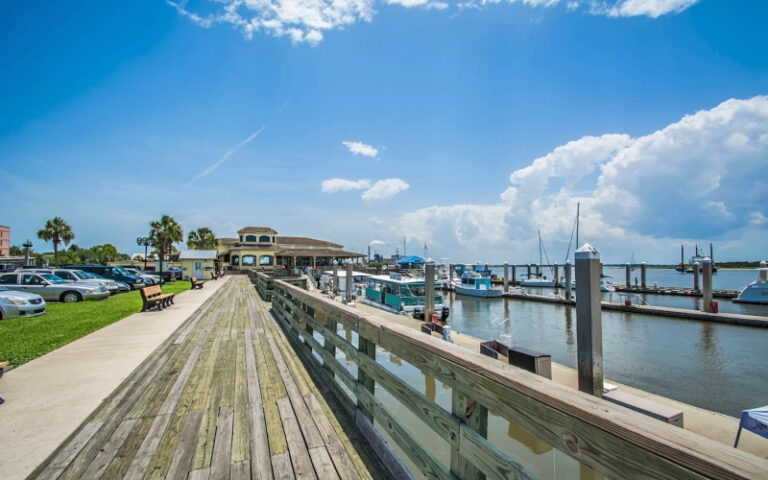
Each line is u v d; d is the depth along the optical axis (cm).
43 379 448
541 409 129
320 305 459
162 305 1141
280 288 961
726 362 1366
